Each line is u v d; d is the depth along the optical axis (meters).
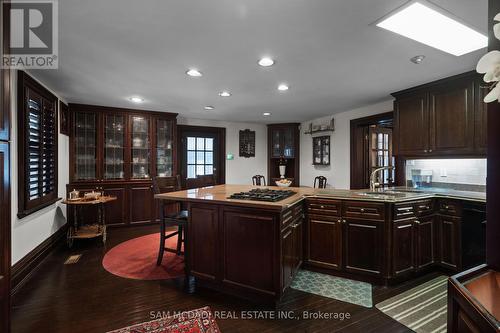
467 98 2.73
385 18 1.74
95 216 4.34
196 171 5.66
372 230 2.49
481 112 2.62
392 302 2.17
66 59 2.39
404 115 3.36
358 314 1.99
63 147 3.88
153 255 3.24
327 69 2.65
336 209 2.64
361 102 4.04
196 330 1.79
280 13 1.67
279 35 1.96
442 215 2.75
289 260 2.27
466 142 2.73
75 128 4.20
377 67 2.60
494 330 0.63
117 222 4.49
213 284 2.37
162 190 4.77
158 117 4.82
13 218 2.39
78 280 2.56
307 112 4.83
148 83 3.11
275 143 6.12
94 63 2.49
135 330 1.79
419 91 3.17
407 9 1.64
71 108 4.14
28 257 2.64
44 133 3.10
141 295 2.27
